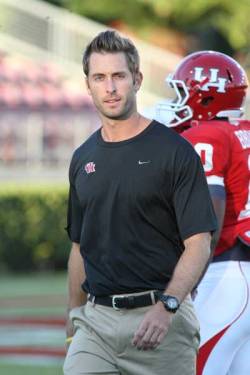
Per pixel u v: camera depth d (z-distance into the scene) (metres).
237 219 13.76
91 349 11.99
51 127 62.19
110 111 11.67
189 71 14.31
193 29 73.50
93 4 70.81
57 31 63.59
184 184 11.61
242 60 71.38
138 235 11.77
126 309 11.86
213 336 13.72
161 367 11.77
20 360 25.20
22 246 51.94
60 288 44.34
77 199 12.41
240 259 13.77
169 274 11.84
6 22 63.69
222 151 13.55
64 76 63.41
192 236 11.55
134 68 11.76
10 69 63.38
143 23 72.19
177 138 11.78
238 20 70.50
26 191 52.00
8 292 42.81
